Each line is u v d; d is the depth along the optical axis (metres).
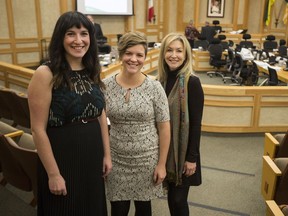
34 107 1.36
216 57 8.45
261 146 3.90
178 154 1.82
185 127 1.78
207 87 4.02
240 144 3.96
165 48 1.80
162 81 1.87
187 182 1.88
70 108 1.39
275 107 4.10
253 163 3.44
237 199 2.72
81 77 1.46
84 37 1.41
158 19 12.76
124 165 1.70
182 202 1.91
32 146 2.24
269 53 8.23
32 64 8.65
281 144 2.62
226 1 13.45
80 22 1.38
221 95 4.01
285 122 4.18
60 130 1.42
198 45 9.56
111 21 11.04
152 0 12.02
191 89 1.76
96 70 1.52
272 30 13.12
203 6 13.41
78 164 1.46
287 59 6.84
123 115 1.61
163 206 2.55
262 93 4.01
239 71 7.09
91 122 1.48
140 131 1.65
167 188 1.94
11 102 3.33
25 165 2.01
